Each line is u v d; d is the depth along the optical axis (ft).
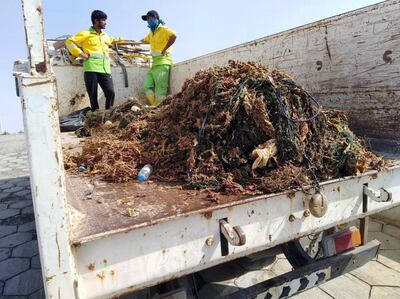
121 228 2.95
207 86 5.29
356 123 6.41
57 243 2.67
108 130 8.41
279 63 8.25
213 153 4.56
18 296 6.99
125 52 16.25
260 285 4.20
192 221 3.27
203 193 4.06
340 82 6.65
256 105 4.55
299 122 4.57
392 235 8.71
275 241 3.83
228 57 10.43
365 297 6.38
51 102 2.58
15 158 22.89
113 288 2.94
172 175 4.92
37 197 2.59
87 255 2.82
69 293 2.74
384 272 7.16
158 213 3.38
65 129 11.35
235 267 7.50
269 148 4.33
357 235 5.06
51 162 2.61
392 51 5.58
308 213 4.04
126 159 5.51
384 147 5.87
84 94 14.44
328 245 4.86
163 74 14.96
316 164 4.49
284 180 3.98
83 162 5.93
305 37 7.37
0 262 8.45
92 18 13.75
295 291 4.39
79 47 13.37
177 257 3.21
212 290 6.63
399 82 5.52
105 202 3.88
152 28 15.08
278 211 3.82
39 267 8.14
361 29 6.08
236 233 3.21
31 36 2.53
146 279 3.08
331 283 6.86
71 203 3.85
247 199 3.63
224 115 4.67
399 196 4.93
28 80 2.49
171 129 5.66
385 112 5.81
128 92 15.48
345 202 4.39
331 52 6.79
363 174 4.44
